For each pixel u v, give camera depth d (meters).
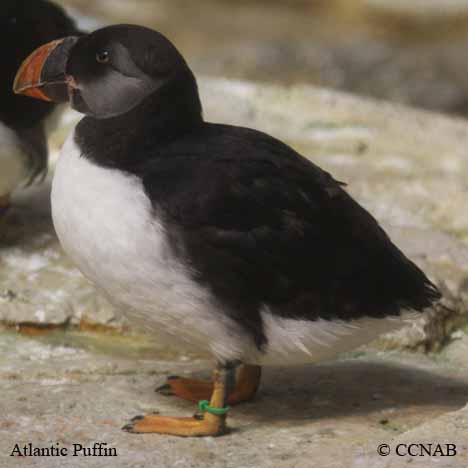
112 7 28.64
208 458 7.88
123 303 8.04
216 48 27.39
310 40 28.11
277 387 9.26
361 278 8.08
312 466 7.66
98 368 9.53
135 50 7.85
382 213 12.73
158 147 7.90
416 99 25.31
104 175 7.83
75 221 7.88
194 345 8.18
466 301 11.03
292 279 7.89
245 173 7.87
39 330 10.26
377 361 9.94
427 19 29.16
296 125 15.43
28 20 10.86
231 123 15.00
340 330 8.09
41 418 8.45
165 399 8.94
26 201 12.44
